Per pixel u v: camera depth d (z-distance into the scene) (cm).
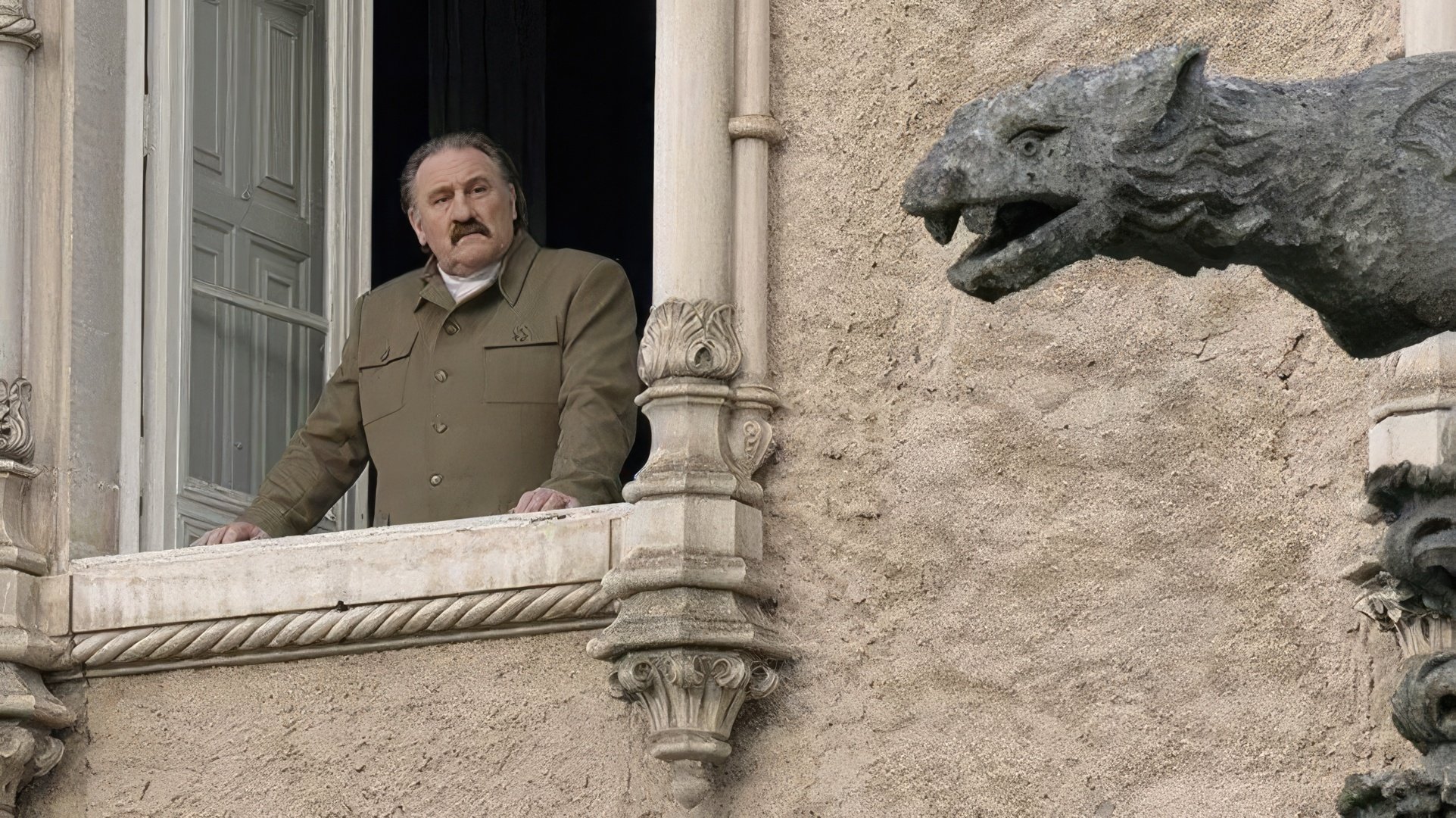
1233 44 846
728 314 877
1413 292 471
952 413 856
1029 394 848
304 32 1085
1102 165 457
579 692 877
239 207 1045
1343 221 470
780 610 860
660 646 834
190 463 1005
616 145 1311
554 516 886
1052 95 459
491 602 883
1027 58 875
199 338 1020
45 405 964
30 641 927
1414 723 516
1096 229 457
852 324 877
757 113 892
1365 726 779
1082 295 848
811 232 888
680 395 864
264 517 966
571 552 878
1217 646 805
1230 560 809
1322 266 473
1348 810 521
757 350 877
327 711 905
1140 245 467
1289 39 838
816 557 860
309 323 1065
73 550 952
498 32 1290
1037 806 816
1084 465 836
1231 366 822
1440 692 511
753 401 870
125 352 987
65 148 982
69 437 960
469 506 946
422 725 892
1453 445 752
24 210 977
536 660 884
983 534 844
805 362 879
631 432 948
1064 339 848
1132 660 815
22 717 918
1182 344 831
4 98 978
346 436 988
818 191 890
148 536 979
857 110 892
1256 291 823
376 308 989
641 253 1309
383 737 896
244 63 1058
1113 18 865
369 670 904
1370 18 822
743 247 884
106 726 930
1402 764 768
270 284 1054
